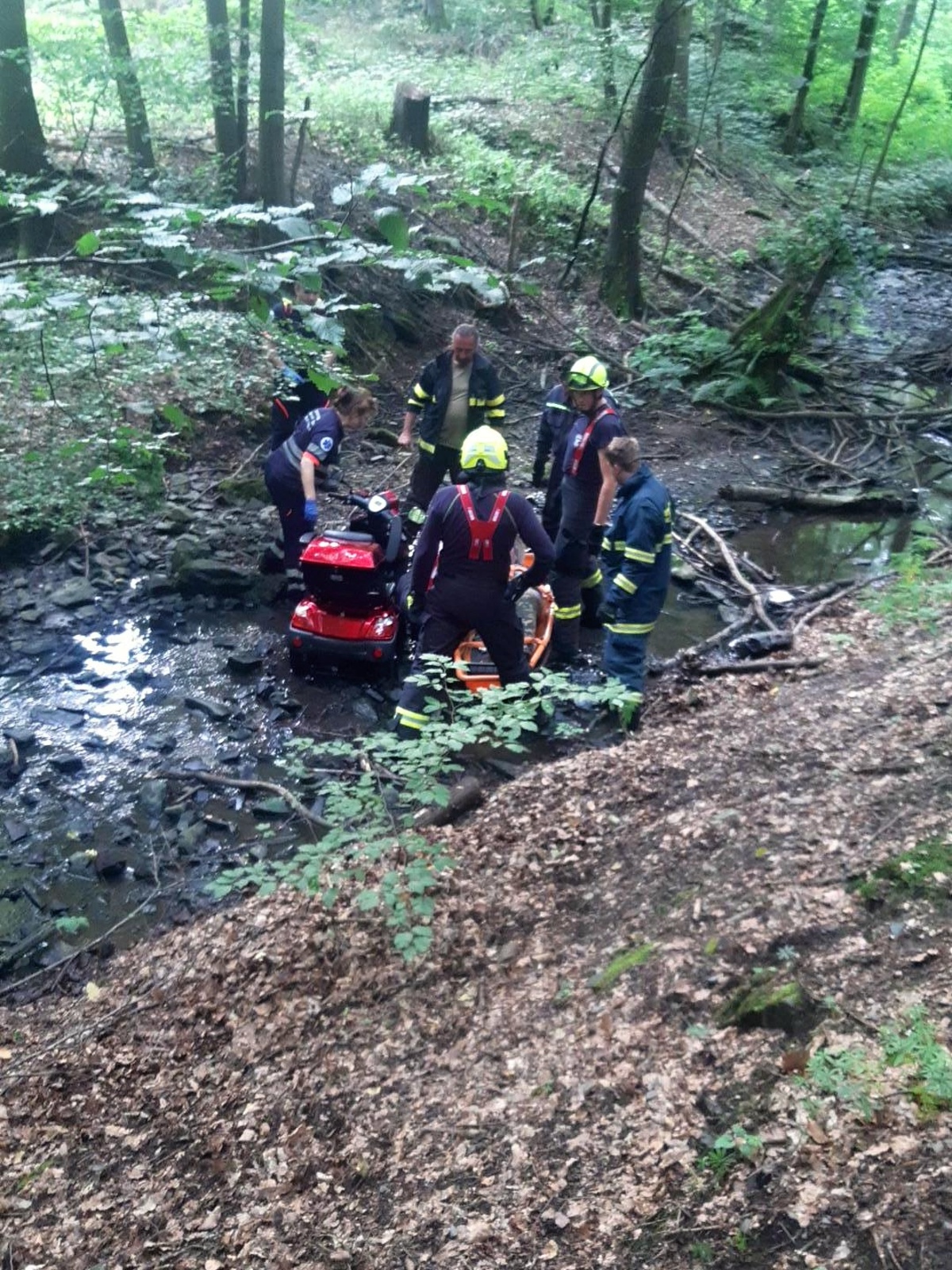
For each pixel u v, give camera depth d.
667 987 3.56
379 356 11.52
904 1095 2.91
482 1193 3.02
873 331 15.44
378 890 4.00
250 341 6.87
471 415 7.55
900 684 5.44
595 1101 3.22
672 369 12.27
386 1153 3.26
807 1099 2.98
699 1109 3.08
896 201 21.00
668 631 7.38
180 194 11.28
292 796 5.23
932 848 3.84
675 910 3.99
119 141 12.38
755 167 20.61
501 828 4.89
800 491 9.94
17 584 7.40
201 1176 3.32
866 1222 2.63
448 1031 3.74
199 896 4.85
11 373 6.88
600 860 4.51
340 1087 3.56
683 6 12.69
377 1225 3.02
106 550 7.80
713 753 5.10
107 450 7.14
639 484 5.63
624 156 13.55
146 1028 4.01
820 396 12.64
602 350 13.05
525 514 5.43
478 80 18.86
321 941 4.22
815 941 3.56
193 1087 3.69
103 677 6.47
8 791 5.48
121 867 5.00
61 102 12.04
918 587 7.10
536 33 20.36
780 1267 2.60
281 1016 3.93
